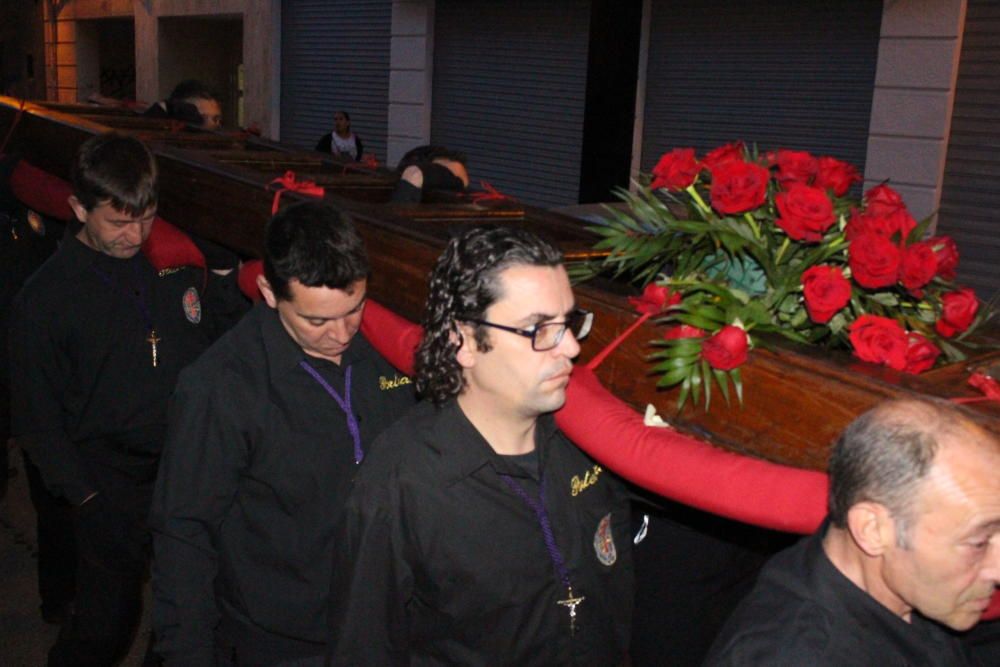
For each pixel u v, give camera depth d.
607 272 2.63
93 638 3.06
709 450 1.85
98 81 16.16
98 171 2.85
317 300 2.15
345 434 2.32
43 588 3.74
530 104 9.23
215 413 2.23
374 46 10.68
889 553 1.44
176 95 5.90
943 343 2.19
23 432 2.94
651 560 2.89
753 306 2.11
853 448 1.46
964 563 1.40
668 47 8.18
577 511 1.97
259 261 3.19
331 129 11.38
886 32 6.59
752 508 1.78
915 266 1.96
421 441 1.88
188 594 2.24
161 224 3.25
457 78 9.88
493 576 1.86
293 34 11.68
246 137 4.90
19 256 4.25
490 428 1.88
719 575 2.85
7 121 4.59
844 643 1.50
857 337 1.95
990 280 6.44
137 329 3.08
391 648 1.92
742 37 7.68
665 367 2.06
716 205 2.20
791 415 1.93
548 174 9.20
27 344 2.91
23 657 3.62
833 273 2.04
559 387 1.82
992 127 6.31
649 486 1.91
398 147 10.37
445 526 1.85
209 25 14.26
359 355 2.41
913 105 6.54
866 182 6.87
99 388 3.04
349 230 2.19
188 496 2.24
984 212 6.42
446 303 1.84
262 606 2.31
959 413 1.46
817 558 1.56
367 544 1.87
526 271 1.77
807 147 7.41
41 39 16.58
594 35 8.50
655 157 8.41
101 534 3.05
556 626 1.92
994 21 6.20
